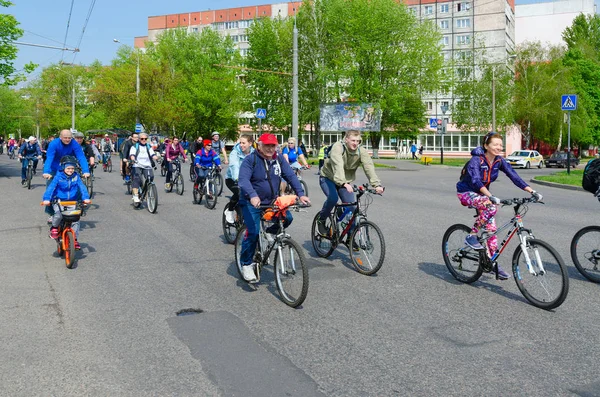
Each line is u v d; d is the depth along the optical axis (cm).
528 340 454
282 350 434
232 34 9819
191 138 5894
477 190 606
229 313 530
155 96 5325
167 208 1321
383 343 449
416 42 4094
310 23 4659
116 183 2002
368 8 4000
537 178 2314
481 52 5397
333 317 516
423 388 367
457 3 8094
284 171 600
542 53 5712
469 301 566
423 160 4538
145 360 416
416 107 5603
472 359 415
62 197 780
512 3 8475
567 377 383
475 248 609
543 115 5416
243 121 6078
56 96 7244
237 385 372
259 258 598
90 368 402
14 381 381
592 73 6406
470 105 5047
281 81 5012
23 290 612
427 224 1078
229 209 865
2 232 998
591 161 697
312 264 737
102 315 525
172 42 6994
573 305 554
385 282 642
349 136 688
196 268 718
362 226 685
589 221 1116
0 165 3312
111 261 759
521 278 570
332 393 360
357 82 3947
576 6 8481
